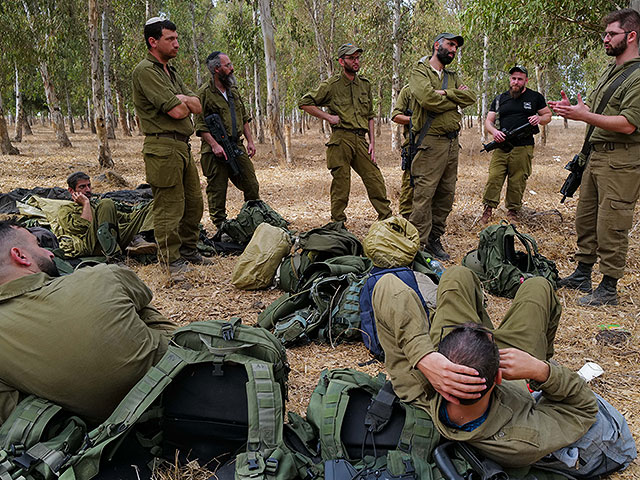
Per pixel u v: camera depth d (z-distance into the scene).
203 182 11.81
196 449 2.26
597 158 4.17
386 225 3.96
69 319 2.14
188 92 5.02
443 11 21.00
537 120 6.45
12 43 15.83
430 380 1.93
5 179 11.29
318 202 9.14
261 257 4.71
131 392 2.12
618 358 3.38
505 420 1.97
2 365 2.12
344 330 3.63
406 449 2.06
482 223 7.07
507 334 2.42
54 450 1.99
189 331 2.31
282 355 2.40
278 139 15.09
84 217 5.12
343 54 5.89
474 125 44.53
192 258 5.48
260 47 17.14
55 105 20.69
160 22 4.53
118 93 30.53
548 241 6.19
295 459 2.10
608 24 4.06
